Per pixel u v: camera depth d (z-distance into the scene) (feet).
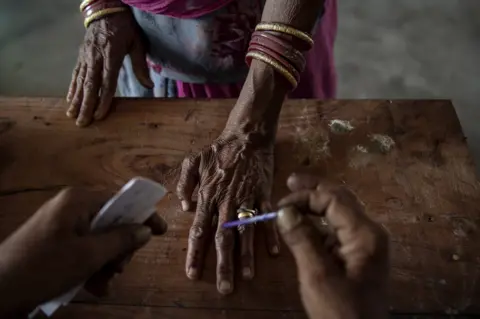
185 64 3.98
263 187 2.92
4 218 2.92
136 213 2.15
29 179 3.10
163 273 2.68
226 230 2.71
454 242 2.75
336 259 1.91
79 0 8.30
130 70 4.27
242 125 3.09
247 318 2.53
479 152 6.64
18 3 8.24
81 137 3.30
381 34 7.83
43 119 3.39
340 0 8.23
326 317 1.81
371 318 1.81
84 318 2.55
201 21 3.57
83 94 3.44
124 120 3.36
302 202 2.07
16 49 7.77
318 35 4.12
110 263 2.28
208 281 2.64
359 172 3.06
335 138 3.22
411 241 2.76
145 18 3.68
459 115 6.98
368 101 3.41
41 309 2.27
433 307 2.54
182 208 2.92
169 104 3.43
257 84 3.11
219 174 2.91
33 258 1.94
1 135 3.31
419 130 3.23
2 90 7.34
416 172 3.04
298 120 3.33
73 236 1.99
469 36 7.74
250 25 3.64
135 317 2.55
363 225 1.94
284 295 2.59
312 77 4.32
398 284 2.61
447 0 8.11
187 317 2.54
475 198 2.92
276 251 2.69
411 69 7.45
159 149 3.21
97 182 3.08
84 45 3.63
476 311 2.52
